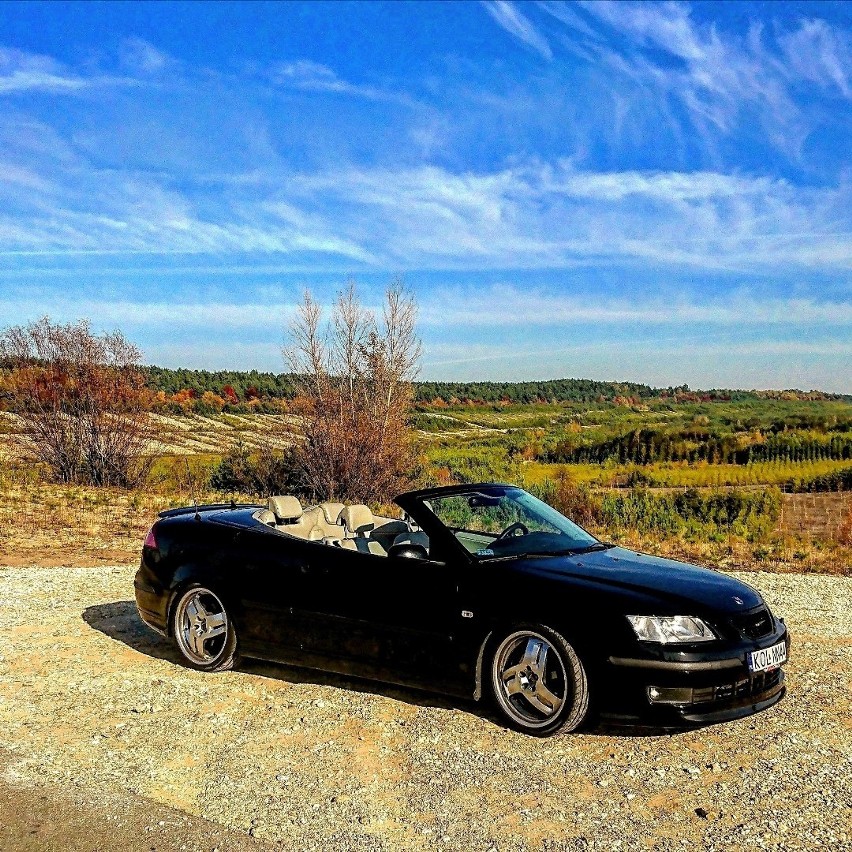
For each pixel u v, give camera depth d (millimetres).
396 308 21422
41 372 21516
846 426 56375
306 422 21281
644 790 4039
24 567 9617
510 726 4828
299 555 5641
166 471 23000
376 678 5297
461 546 5223
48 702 5238
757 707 4574
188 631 6043
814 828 3668
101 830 3590
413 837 3570
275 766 4297
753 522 18797
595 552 5602
